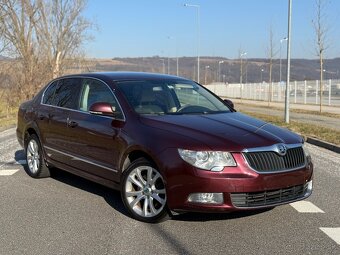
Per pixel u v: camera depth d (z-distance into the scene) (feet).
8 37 80.28
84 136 20.89
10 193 22.34
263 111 88.79
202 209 16.10
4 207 19.93
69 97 23.15
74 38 115.55
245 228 17.12
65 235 16.44
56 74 101.40
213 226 17.34
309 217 18.53
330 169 29.35
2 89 81.05
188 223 17.69
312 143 42.80
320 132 47.19
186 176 16.22
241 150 16.22
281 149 16.90
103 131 19.72
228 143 16.42
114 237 16.24
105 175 19.92
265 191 16.37
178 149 16.60
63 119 22.61
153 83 21.62
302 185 17.62
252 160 16.28
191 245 15.44
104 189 23.08
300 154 17.83
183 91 21.93
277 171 16.61
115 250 15.03
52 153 23.75
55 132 23.24
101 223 17.78
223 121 18.71
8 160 31.60
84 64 117.19
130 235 16.43
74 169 22.12
